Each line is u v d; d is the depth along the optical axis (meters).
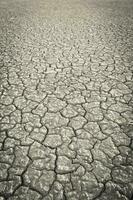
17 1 7.85
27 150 1.73
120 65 2.96
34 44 3.83
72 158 1.65
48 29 4.64
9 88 2.54
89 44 3.73
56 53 3.44
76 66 2.99
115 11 5.82
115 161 1.61
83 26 4.73
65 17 5.55
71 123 1.99
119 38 3.92
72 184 1.47
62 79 2.69
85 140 1.81
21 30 4.61
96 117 2.05
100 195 1.40
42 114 2.11
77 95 2.37
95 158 1.65
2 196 1.42
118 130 1.89
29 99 2.33
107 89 2.46
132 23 4.71
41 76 2.77
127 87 2.47
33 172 1.56
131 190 1.42
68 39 4.02
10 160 1.65
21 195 1.42
